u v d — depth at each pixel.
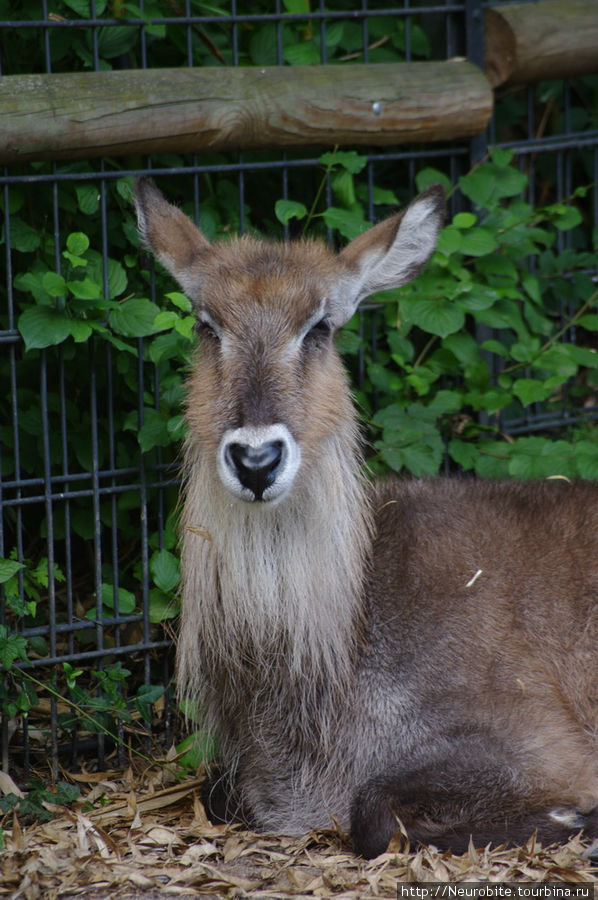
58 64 7.77
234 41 7.68
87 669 7.50
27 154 6.88
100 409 7.74
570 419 9.14
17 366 7.61
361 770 6.11
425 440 7.75
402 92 7.88
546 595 6.33
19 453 7.34
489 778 5.88
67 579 7.11
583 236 10.34
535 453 7.88
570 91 10.37
